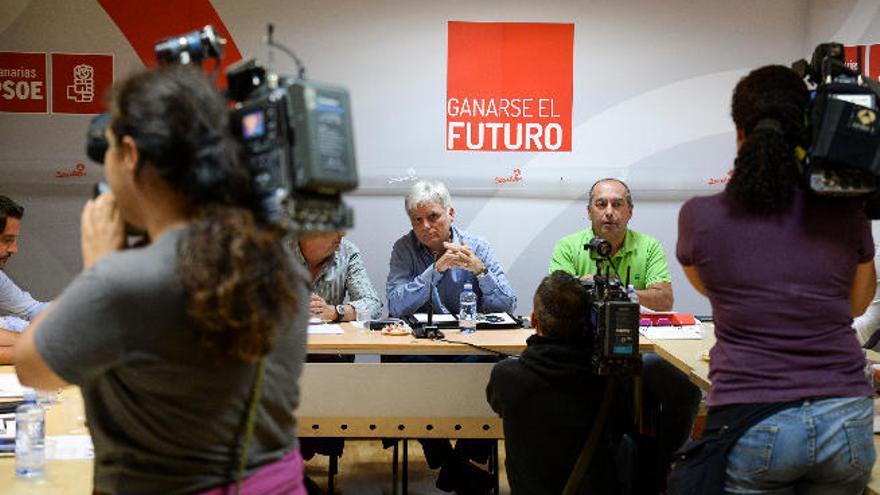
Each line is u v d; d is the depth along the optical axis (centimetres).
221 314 107
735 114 182
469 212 479
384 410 323
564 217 481
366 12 469
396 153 476
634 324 236
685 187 483
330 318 364
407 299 377
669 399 254
